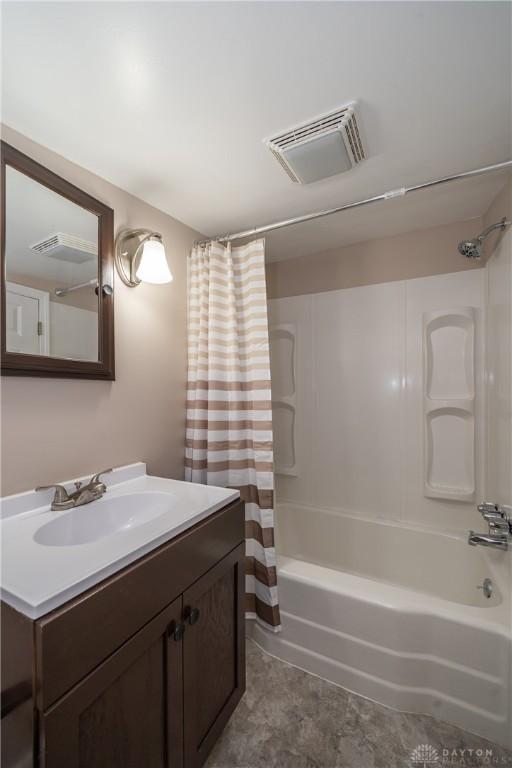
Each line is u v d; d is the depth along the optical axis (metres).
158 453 1.56
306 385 2.29
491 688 1.14
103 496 1.19
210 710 1.04
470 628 1.18
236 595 1.18
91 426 1.27
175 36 0.80
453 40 0.81
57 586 0.64
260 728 1.19
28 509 1.04
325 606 1.39
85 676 0.65
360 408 2.12
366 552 2.02
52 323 1.12
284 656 1.47
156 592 0.83
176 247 1.69
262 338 1.58
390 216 1.78
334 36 0.80
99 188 1.32
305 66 0.88
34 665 0.58
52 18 0.75
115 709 0.72
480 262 1.78
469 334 1.80
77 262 1.21
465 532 1.82
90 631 0.66
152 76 0.90
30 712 0.59
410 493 1.97
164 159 1.24
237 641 1.18
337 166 1.25
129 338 1.43
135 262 1.43
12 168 1.02
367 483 2.09
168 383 1.62
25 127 1.06
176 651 0.89
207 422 1.65
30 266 1.06
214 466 1.59
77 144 1.15
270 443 1.55
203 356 1.67
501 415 1.48
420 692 1.23
